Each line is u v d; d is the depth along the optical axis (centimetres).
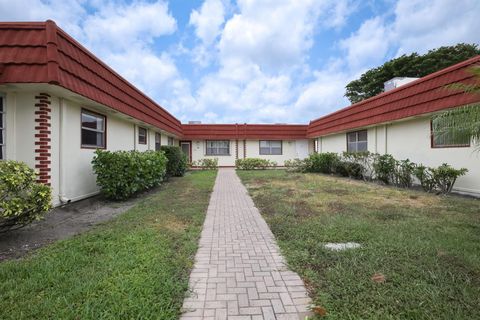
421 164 886
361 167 1188
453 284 265
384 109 1056
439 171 777
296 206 634
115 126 941
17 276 283
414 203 658
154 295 246
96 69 717
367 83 3080
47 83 507
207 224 502
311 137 2041
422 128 910
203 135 2203
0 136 558
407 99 924
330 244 384
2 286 260
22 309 226
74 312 222
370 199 713
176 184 1070
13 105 566
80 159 717
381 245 368
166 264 313
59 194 619
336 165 1371
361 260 323
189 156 2255
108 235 416
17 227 446
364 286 263
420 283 266
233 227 484
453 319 214
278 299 252
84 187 737
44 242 405
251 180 1198
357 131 1384
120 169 692
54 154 605
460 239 389
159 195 809
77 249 357
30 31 521
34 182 436
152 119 1251
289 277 294
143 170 766
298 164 1762
